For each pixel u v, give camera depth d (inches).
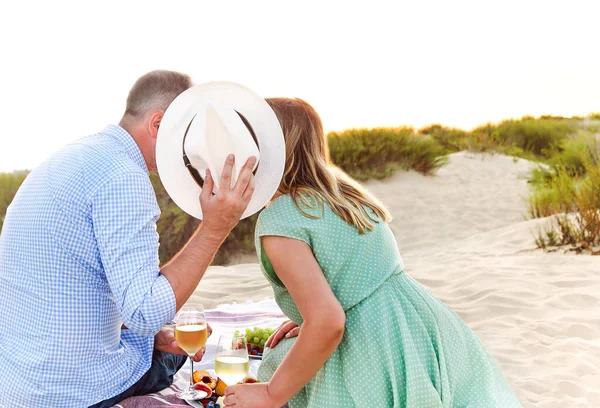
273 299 180.4
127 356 92.1
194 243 82.3
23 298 84.8
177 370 106.0
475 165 517.0
